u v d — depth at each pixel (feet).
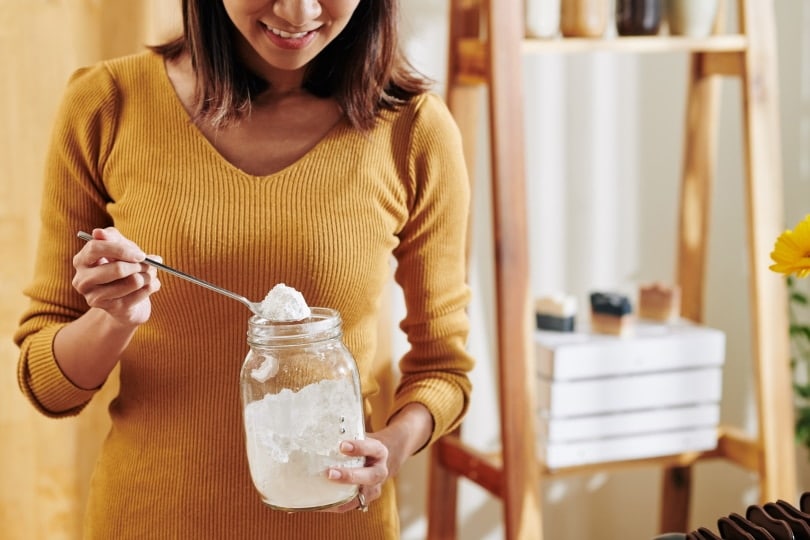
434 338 4.76
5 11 6.14
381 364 7.07
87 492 6.75
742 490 8.49
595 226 7.75
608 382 6.75
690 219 7.54
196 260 4.15
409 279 4.77
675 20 6.51
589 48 6.21
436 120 4.62
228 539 4.25
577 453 6.77
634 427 6.88
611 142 7.67
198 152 4.28
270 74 4.43
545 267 7.67
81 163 4.40
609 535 8.30
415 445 4.47
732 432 7.20
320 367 3.44
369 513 4.46
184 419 4.26
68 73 6.31
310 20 3.90
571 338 6.80
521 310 6.20
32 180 6.38
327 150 4.40
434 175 4.59
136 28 6.37
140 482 4.29
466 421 7.63
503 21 5.98
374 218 4.39
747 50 6.57
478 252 7.44
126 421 4.37
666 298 7.25
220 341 4.24
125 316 3.77
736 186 8.05
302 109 4.47
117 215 4.32
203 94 4.30
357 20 4.42
